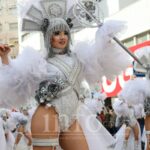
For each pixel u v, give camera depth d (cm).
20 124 673
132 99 552
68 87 412
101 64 445
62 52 432
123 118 853
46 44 431
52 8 435
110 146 428
